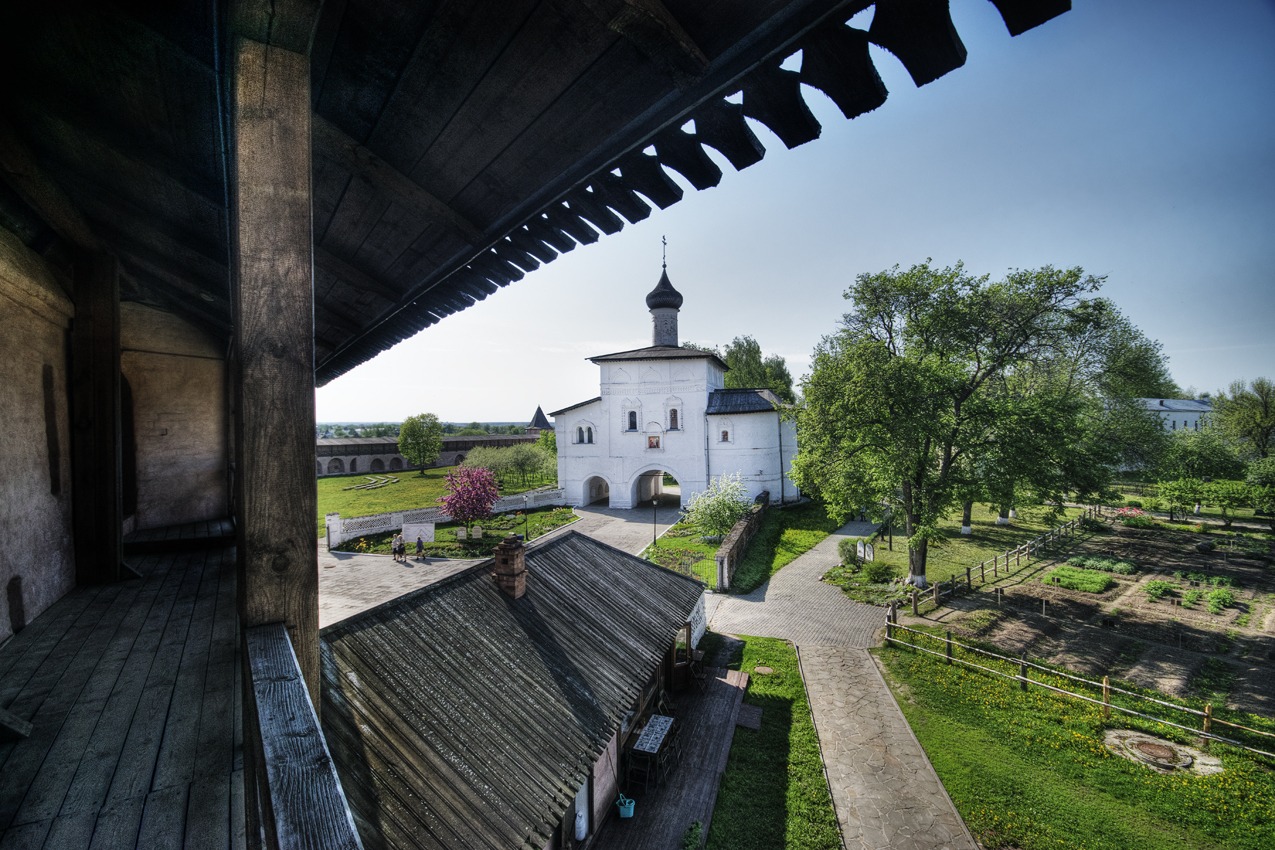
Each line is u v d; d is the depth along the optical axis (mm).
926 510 18156
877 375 17062
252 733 1969
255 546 2193
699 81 2105
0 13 2566
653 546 24531
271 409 2188
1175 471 34344
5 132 3742
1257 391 44281
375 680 6129
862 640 15250
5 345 4758
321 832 1258
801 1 1708
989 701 11781
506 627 8250
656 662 9570
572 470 35250
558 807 5938
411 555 22844
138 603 5863
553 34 2053
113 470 6586
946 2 1553
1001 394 20000
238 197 2125
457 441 66312
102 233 6016
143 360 9531
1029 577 20312
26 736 3312
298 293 2225
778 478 33469
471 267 4340
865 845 8102
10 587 4875
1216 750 9906
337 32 2367
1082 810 8625
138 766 3066
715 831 8281
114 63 2703
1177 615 16250
